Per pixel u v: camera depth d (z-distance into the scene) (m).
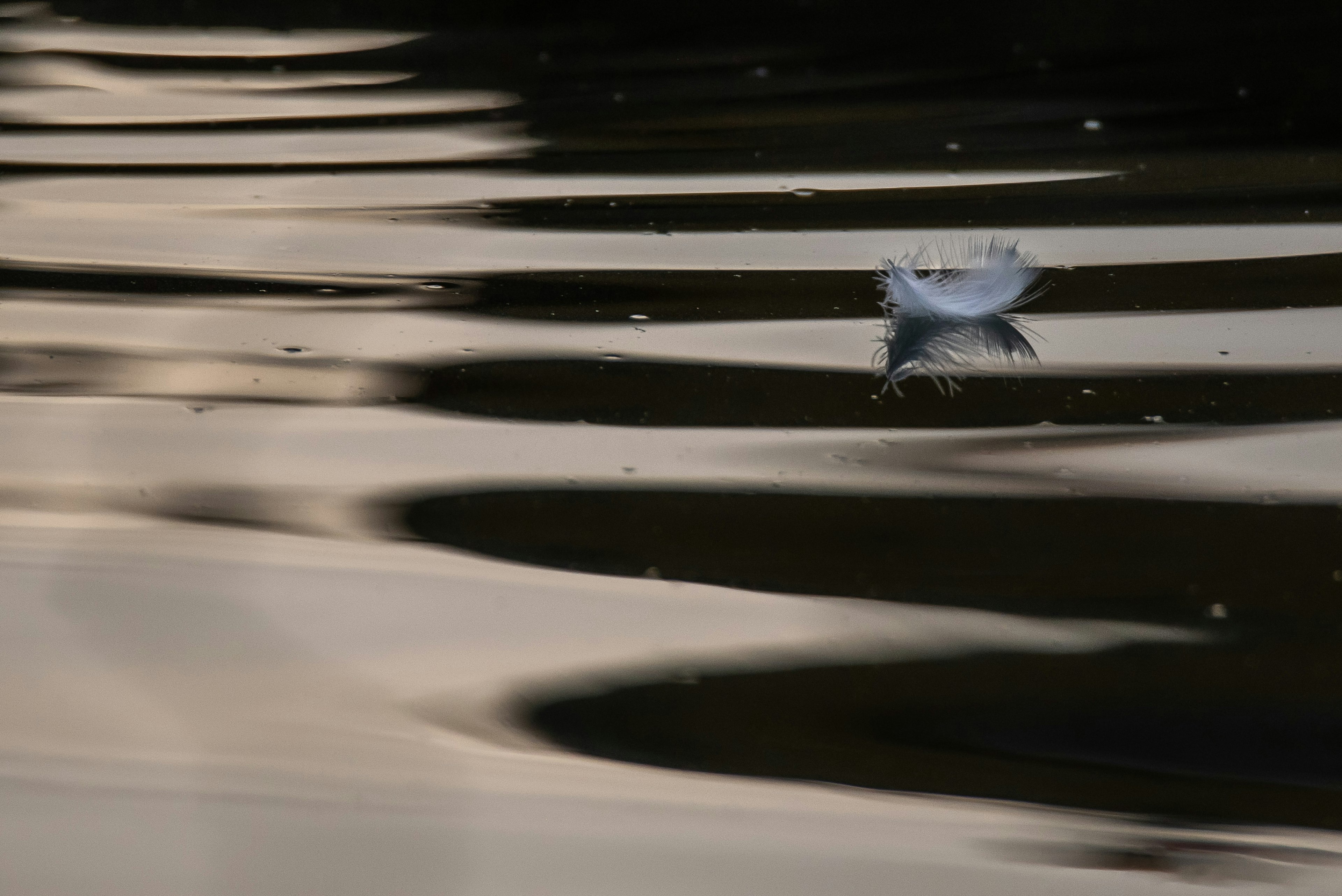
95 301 4.07
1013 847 1.93
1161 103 6.68
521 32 8.70
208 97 7.10
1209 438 3.12
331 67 7.85
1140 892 1.84
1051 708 2.23
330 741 2.14
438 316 3.98
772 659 2.35
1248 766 2.08
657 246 4.66
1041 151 5.91
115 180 5.52
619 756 2.12
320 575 2.62
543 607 2.52
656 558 2.67
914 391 3.41
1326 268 4.28
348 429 3.22
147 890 1.80
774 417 3.27
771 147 6.09
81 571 2.61
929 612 2.49
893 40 8.24
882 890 1.85
